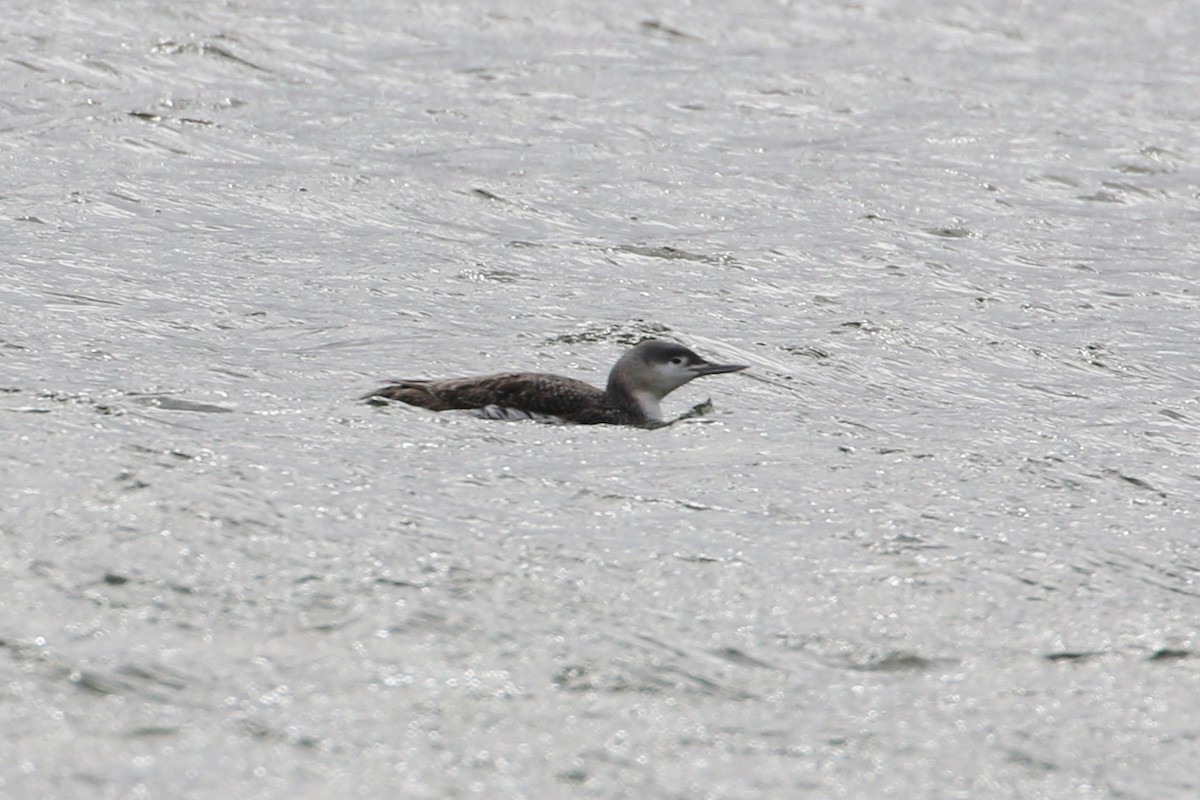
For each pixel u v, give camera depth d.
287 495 13.38
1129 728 10.85
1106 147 35.53
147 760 9.61
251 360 18.27
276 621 11.34
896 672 11.42
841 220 28.88
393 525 13.00
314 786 9.53
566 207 28.42
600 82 38.25
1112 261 27.48
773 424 17.16
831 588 12.58
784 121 36.16
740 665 11.35
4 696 10.07
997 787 10.08
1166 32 48.97
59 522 12.34
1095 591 12.81
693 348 20.58
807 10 47.91
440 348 19.64
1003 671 11.51
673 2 46.84
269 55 37.66
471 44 40.91
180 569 11.87
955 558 13.24
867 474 15.38
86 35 37.00
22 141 29.20
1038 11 50.56
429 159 30.83
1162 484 15.82
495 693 10.71
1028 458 16.30
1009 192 31.75
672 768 10.04
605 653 11.32
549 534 13.17
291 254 24.02
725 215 28.66
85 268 22.09
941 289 24.97
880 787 9.99
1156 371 21.25
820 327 22.17
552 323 21.31
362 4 43.25
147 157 29.17
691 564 12.78
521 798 9.60
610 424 16.88
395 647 11.14
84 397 15.83
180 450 14.18
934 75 41.94
